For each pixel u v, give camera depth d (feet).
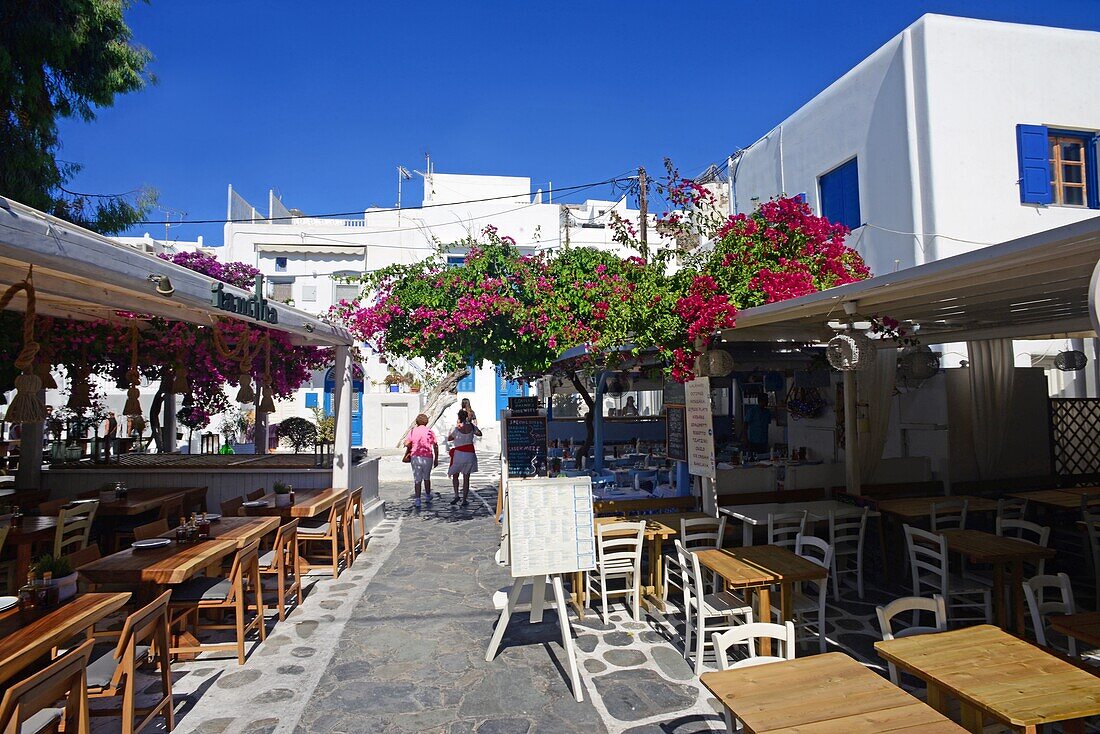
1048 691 9.08
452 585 23.06
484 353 29.37
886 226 35.01
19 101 27.89
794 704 8.86
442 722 13.52
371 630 18.71
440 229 71.10
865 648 16.62
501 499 32.76
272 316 21.91
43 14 27.43
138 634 12.03
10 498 26.27
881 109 35.27
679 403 25.07
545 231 71.77
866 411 28.30
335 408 29.27
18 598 12.43
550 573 15.21
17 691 8.90
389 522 34.22
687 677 15.43
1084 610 19.06
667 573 19.90
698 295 21.02
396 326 29.53
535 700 14.42
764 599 15.11
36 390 13.82
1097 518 20.85
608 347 23.57
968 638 11.02
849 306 15.58
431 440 40.50
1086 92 34.50
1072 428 31.12
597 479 30.63
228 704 14.33
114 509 23.94
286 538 20.18
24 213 11.18
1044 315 20.80
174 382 29.43
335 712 13.97
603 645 17.46
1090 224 8.73
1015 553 16.70
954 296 15.89
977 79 33.09
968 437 29.12
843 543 23.62
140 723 12.30
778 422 42.01
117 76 30.25
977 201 32.65
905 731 8.13
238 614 16.34
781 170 44.24
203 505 28.09
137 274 14.33
